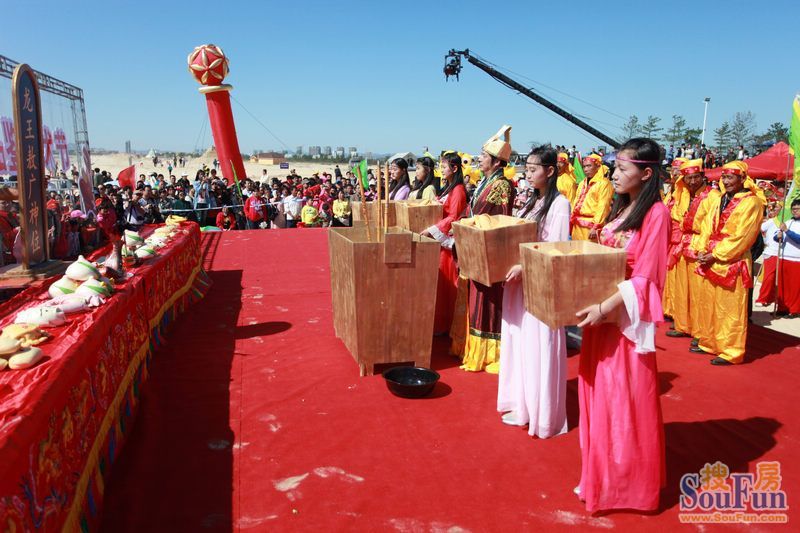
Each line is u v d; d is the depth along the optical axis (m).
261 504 3.05
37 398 2.23
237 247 11.81
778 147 17.59
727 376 4.98
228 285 8.42
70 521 2.44
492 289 4.81
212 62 23.00
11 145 4.97
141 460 3.46
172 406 4.22
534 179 3.91
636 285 2.75
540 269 2.88
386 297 4.69
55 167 6.05
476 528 2.87
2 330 2.95
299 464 3.45
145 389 4.49
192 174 46.72
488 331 4.89
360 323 4.70
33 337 2.95
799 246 7.80
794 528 2.88
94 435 3.00
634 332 2.78
